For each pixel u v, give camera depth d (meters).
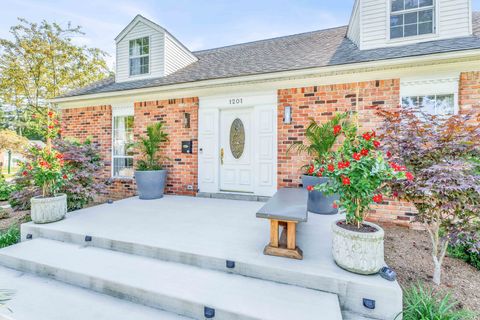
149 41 6.71
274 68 4.95
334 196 4.08
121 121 6.73
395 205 4.23
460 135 2.33
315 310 1.85
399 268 2.71
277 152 5.11
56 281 2.58
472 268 2.76
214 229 3.38
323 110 4.74
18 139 10.58
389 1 4.68
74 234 3.25
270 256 2.51
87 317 1.99
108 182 5.61
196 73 6.17
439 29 4.38
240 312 1.83
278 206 2.77
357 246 2.15
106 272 2.46
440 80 4.04
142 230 3.34
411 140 2.50
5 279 2.63
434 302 2.07
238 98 5.42
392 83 4.30
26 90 11.43
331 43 6.02
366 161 2.20
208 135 5.73
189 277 2.36
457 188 2.08
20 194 4.32
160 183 5.56
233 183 5.64
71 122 7.13
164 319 1.98
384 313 1.96
